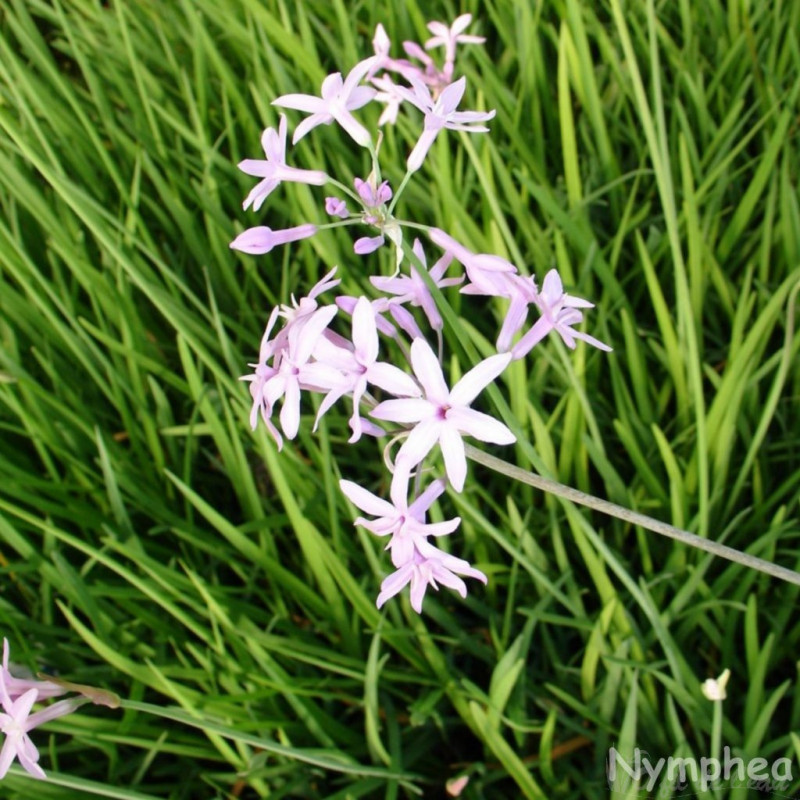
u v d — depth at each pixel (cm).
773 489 33
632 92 39
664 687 29
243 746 27
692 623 29
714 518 31
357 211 40
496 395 18
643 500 31
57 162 32
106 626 29
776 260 36
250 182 40
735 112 36
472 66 42
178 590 29
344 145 41
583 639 30
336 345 18
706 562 27
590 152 39
